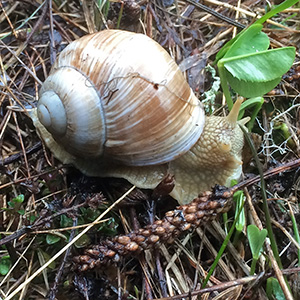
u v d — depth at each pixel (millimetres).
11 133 99
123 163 87
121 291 74
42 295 77
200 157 88
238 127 88
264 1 123
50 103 80
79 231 80
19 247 80
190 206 76
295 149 96
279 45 111
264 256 78
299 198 91
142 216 84
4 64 108
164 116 80
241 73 83
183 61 108
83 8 116
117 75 78
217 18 120
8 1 118
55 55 104
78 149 84
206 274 78
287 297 66
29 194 89
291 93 103
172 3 121
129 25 113
